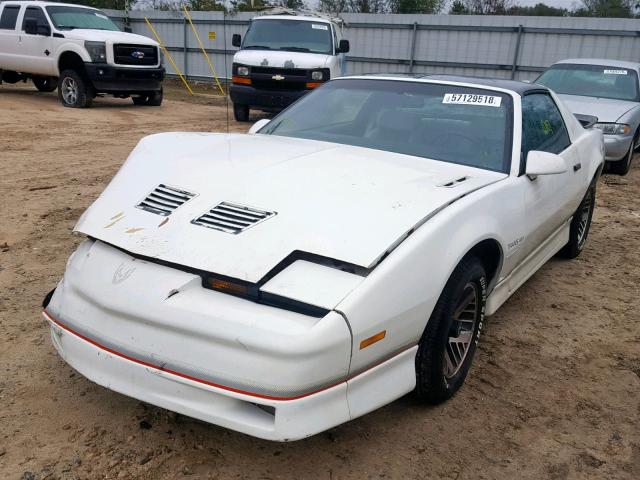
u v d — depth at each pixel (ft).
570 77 34.12
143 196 9.41
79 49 43.96
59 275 14.16
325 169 10.00
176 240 8.26
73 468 8.01
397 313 7.92
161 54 48.98
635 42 61.26
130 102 53.47
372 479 8.20
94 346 8.07
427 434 9.26
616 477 8.66
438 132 12.16
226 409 7.42
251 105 42.68
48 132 34.19
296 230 8.16
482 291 10.22
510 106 12.49
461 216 9.10
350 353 7.45
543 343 12.67
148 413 9.25
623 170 32.17
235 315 7.35
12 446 8.34
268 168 9.90
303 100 14.37
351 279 7.64
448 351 9.68
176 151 10.91
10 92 53.72
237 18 77.10
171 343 7.53
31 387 9.71
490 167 11.46
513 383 10.98
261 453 8.56
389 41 71.97
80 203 20.21
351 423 9.38
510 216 10.57
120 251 8.62
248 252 7.89
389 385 8.31
